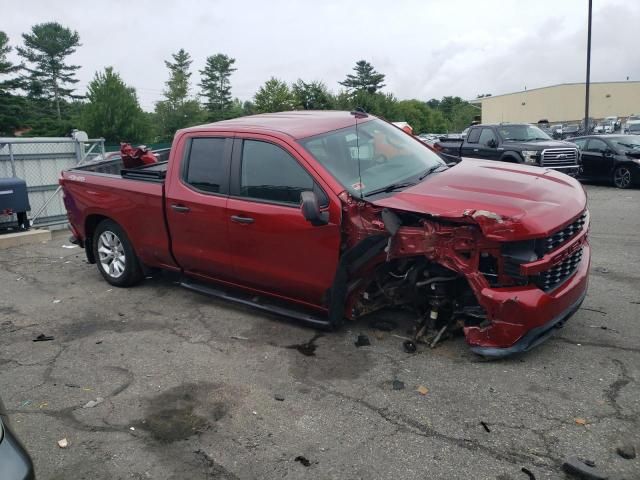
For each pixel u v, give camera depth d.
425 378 4.16
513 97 95.00
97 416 3.91
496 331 4.13
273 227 4.88
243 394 4.11
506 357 4.37
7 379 4.51
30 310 6.12
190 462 3.36
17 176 11.73
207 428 3.70
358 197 4.48
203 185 5.45
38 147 11.93
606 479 2.97
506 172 4.95
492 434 3.46
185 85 82.75
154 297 6.34
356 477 3.15
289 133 4.98
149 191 5.89
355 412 3.79
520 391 3.91
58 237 10.48
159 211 5.82
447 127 92.00
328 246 4.58
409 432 3.54
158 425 3.76
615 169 15.25
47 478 3.27
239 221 5.09
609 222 9.84
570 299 4.29
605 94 86.00
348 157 4.95
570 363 4.25
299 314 5.04
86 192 6.64
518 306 4.02
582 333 4.75
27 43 91.12
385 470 3.20
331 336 4.96
